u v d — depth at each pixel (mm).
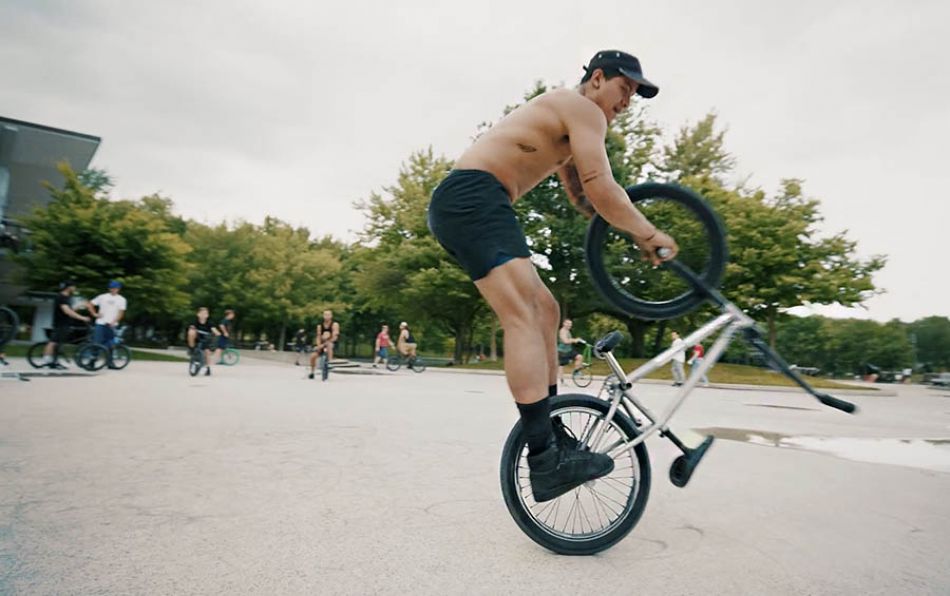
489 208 2215
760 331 2430
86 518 2334
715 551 2270
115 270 24984
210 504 2598
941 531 2631
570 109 2303
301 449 3961
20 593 1640
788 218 25078
